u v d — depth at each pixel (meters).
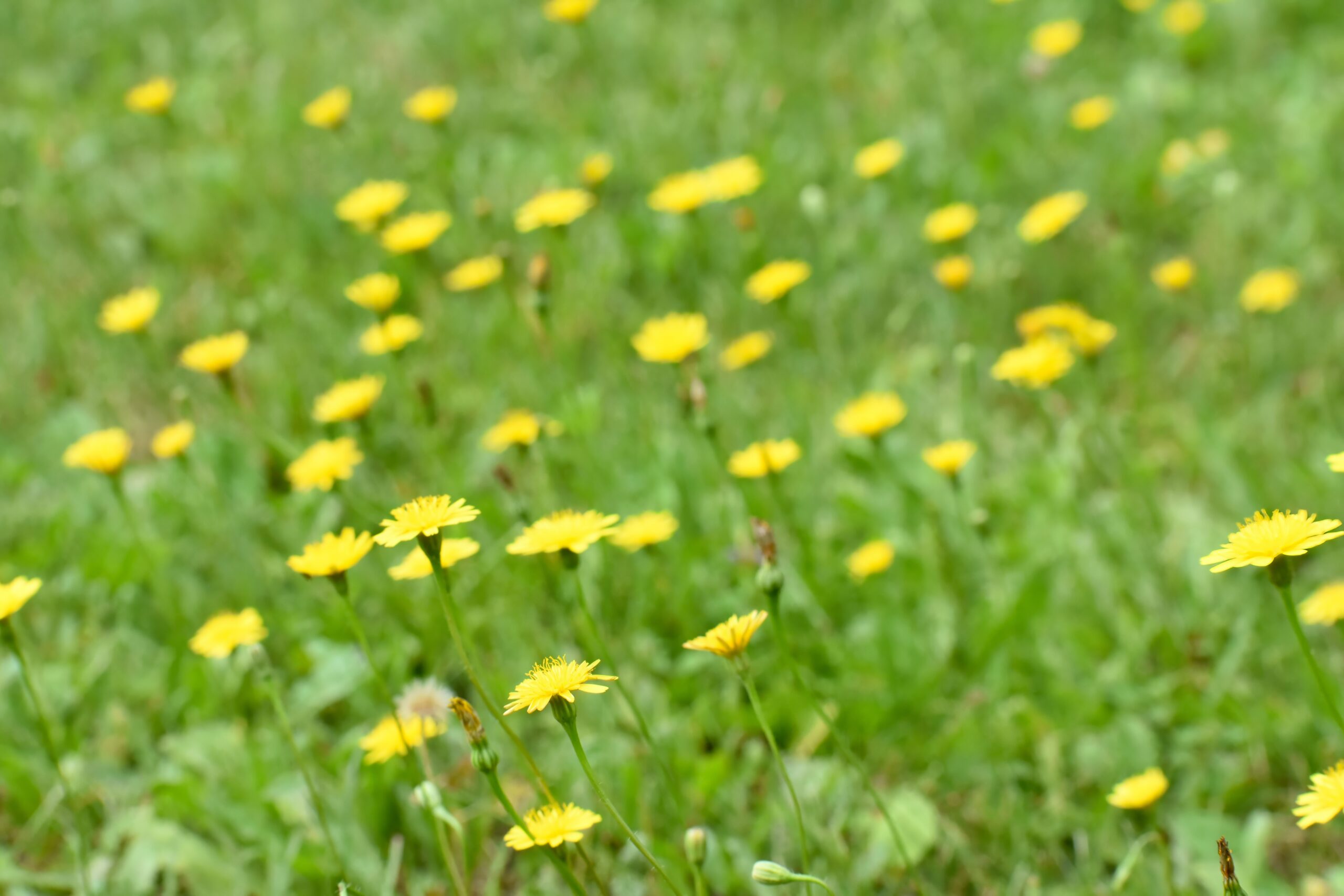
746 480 2.37
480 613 2.28
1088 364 2.36
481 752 2.02
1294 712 2.19
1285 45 3.29
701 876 2.04
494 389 2.50
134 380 2.56
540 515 2.33
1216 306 2.55
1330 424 2.39
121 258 2.78
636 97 3.27
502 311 2.55
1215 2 3.38
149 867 2.16
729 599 2.28
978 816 2.18
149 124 3.39
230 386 2.33
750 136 2.99
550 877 2.15
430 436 2.36
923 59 3.34
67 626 2.31
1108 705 2.22
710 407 2.45
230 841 2.17
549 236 2.62
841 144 2.96
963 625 2.28
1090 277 2.60
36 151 3.15
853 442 2.39
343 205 2.48
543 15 3.64
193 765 2.20
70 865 2.19
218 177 2.97
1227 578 2.28
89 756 2.24
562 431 2.39
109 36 3.84
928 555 2.31
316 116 2.68
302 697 2.24
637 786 2.16
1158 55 3.34
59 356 2.57
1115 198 2.71
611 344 2.46
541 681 2.01
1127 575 2.30
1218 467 2.36
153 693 2.27
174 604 2.29
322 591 2.31
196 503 2.40
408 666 2.26
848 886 2.12
